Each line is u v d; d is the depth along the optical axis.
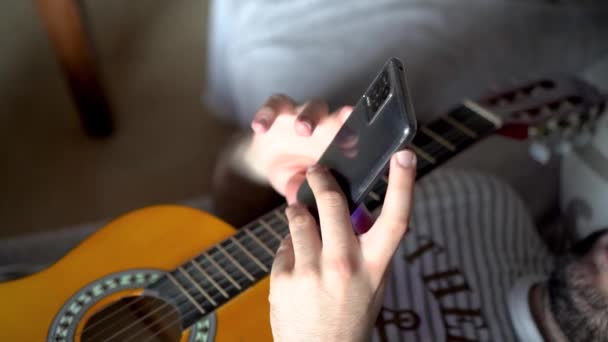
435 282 0.76
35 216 1.23
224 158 0.96
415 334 0.72
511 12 1.07
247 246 0.69
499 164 0.90
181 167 1.32
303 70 0.97
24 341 0.63
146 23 1.56
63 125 1.36
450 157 0.68
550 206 0.91
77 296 0.67
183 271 0.68
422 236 0.80
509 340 0.73
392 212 0.47
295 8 1.04
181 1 1.61
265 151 0.77
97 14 1.56
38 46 1.48
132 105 1.40
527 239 0.83
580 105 0.74
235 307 0.65
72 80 1.21
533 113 0.72
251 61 1.00
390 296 0.75
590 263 0.72
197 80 1.46
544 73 1.03
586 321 0.69
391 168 0.47
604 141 0.74
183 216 0.74
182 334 0.63
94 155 1.32
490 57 1.03
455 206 0.83
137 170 1.31
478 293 0.76
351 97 0.94
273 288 0.52
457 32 1.04
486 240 0.81
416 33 1.02
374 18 1.03
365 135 0.49
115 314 0.67
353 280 0.48
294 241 0.50
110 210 1.25
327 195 0.49
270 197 0.88
